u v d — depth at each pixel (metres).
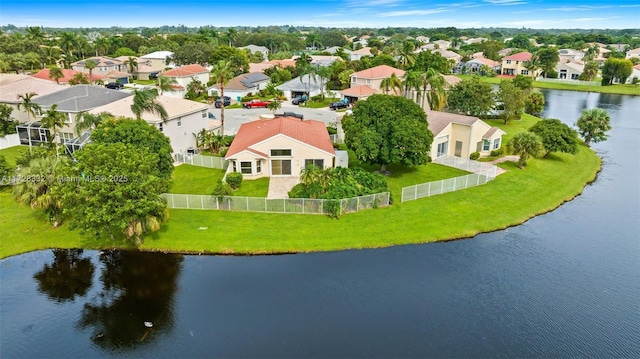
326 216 35.03
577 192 42.88
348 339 22.72
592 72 126.38
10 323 24.17
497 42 184.62
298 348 22.08
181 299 25.83
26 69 120.12
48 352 22.06
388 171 45.81
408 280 27.89
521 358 21.70
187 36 178.75
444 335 23.16
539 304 25.81
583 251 31.84
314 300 25.80
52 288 27.27
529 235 34.09
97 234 28.55
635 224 36.25
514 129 66.75
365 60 102.44
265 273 28.34
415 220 35.06
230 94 87.44
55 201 31.44
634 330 23.75
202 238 31.89
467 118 50.97
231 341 22.55
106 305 25.58
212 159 46.31
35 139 53.53
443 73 93.69
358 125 43.00
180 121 50.22
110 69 114.81
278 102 78.38
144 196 29.23
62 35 134.62
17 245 31.70
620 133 70.00
